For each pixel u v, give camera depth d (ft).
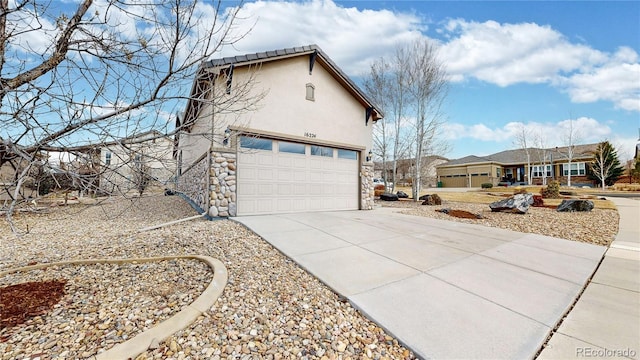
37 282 11.58
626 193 67.31
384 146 60.95
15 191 7.20
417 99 55.57
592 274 14.01
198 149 33.99
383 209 39.96
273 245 17.43
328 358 7.63
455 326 9.06
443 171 126.52
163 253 15.57
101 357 7.01
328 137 34.99
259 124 29.04
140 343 7.54
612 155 90.53
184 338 8.04
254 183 29.04
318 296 11.12
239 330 8.59
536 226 25.80
